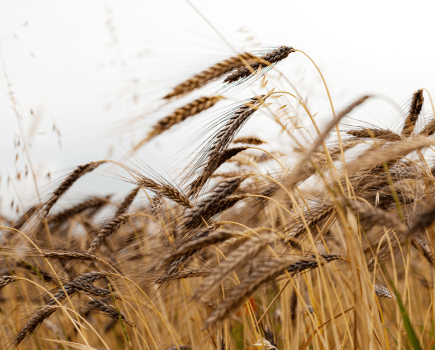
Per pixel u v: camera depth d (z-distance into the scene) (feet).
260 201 3.74
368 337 3.47
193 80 3.51
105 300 3.88
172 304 4.00
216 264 3.89
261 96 3.60
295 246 3.56
